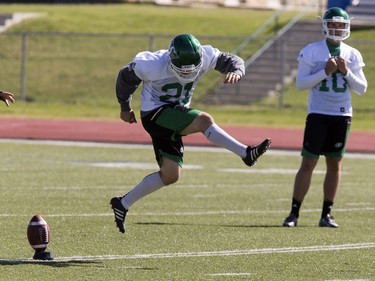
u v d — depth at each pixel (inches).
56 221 1312.7
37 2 5703.7
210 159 2337.6
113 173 1980.8
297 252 1104.2
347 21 1344.7
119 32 4756.4
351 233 1278.3
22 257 1024.2
